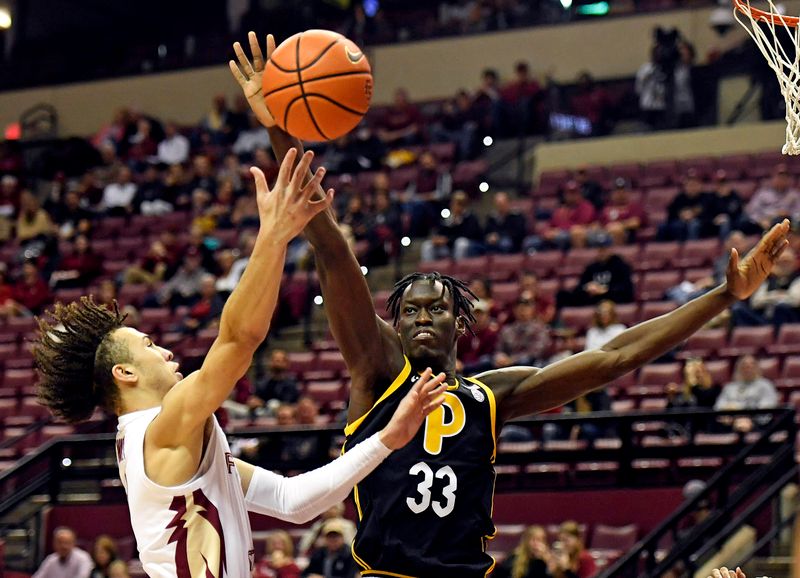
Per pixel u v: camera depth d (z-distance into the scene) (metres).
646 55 21.55
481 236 16.88
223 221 18.94
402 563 4.12
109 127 23.77
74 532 11.57
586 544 10.55
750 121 19.56
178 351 15.24
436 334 4.30
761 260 4.22
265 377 14.20
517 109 20.25
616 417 10.12
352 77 3.75
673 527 9.46
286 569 9.84
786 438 9.62
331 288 4.26
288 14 25.19
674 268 15.24
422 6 25.53
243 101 22.56
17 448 14.16
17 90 25.98
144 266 17.97
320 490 3.77
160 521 3.55
